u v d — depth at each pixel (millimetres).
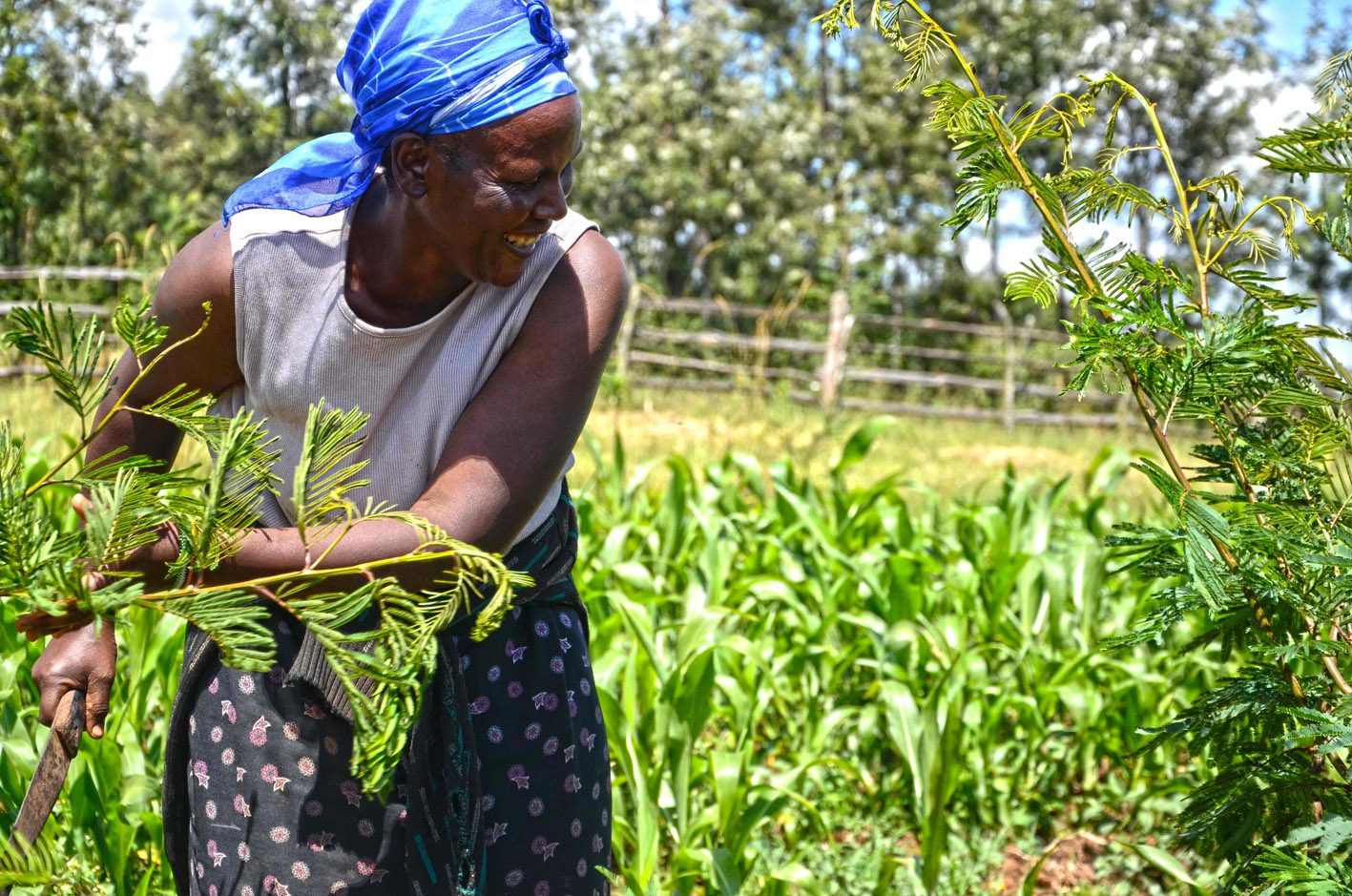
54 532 841
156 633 2824
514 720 1394
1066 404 16859
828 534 4383
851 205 26453
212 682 1387
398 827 1327
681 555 4316
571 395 1310
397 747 911
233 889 1355
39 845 1058
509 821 1386
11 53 17188
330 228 1290
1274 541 1392
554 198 1210
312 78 30781
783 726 3818
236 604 883
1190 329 1419
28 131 16688
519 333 1318
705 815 2654
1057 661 3656
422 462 1337
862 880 2914
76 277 9094
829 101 28016
